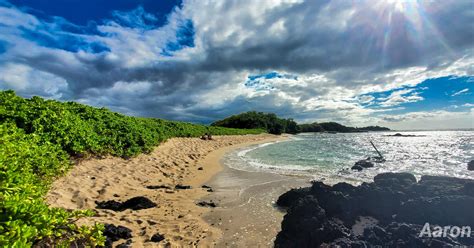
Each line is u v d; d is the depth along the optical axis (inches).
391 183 305.7
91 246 131.3
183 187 392.8
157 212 277.6
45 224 112.4
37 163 265.1
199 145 955.3
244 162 683.4
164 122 1083.3
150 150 578.6
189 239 217.0
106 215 252.1
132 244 201.2
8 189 132.0
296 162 684.7
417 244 191.3
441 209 231.8
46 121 354.9
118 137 506.0
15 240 92.5
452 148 1139.3
